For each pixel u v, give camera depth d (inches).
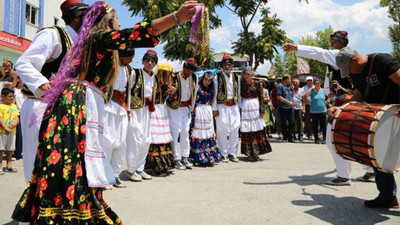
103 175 84.6
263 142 271.9
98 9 85.9
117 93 168.1
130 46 81.9
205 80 241.8
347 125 131.8
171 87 212.4
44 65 92.7
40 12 778.8
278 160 270.5
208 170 226.2
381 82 135.3
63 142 80.2
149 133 196.9
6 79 289.9
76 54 83.9
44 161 79.5
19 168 231.5
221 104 259.4
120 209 136.5
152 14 588.1
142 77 188.1
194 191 166.9
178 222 121.6
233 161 265.9
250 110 268.7
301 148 349.1
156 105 208.2
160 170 202.8
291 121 415.5
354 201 151.4
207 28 84.9
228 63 255.6
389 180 139.4
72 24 95.6
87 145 82.6
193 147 244.2
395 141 128.5
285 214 132.0
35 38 89.4
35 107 92.7
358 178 194.9
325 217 129.2
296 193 164.4
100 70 87.8
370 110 128.0
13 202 144.6
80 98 84.0
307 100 440.8
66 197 77.7
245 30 700.0
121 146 173.8
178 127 227.3
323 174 211.2
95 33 83.0
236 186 177.9
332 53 170.7
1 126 210.7
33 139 89.2
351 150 132.4
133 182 187.8
